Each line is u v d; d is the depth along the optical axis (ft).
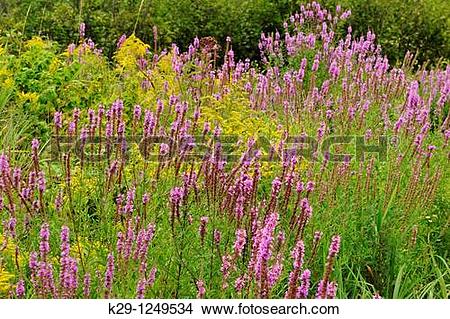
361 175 18.63
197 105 20.38
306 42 32.30
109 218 16.67
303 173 19.03
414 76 29.60
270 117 22.84
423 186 18.74
